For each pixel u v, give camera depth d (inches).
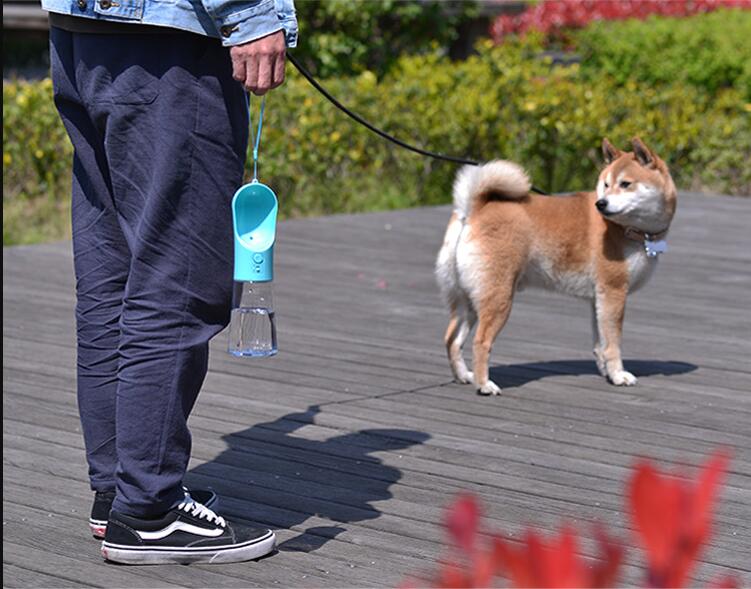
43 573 133.1
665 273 336.2
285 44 125.3
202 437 187.9
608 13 761.6
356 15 588.4
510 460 177.9
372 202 478.3
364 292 311.6
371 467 173.6
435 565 136.3
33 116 450.6
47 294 306.3
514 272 216.5
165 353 128.7
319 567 135.5
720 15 721.0
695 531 42.7
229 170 128.8
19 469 171.6
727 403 212.4
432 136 484.7
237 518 151.8
